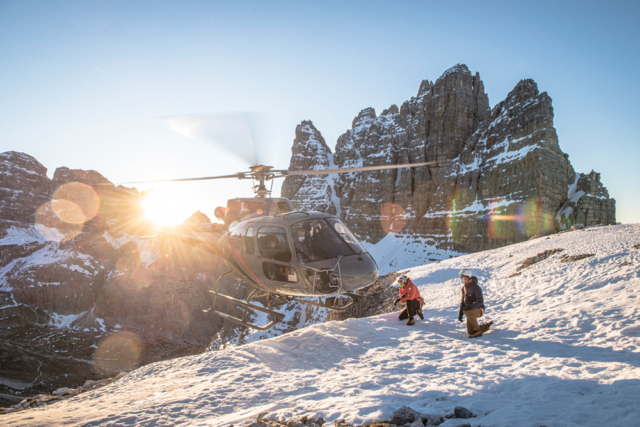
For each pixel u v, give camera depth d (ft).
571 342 26.45
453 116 393.50
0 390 315.17
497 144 337.11
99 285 563.89
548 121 298.97
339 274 30.01
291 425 14.07
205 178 39.78
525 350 25.93
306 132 590.55
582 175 294.25
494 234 300.81
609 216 276.82
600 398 14.30
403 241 395.34
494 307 44.52
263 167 37.52
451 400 16.14
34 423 16.75
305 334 33.09
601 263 51.06
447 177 371.97
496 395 16.47
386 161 456.45
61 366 383.04
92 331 482.28
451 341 30.35
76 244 616.39
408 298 37.88
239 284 506.07
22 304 493.36
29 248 606.55
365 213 453.17
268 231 33.35
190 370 26.78
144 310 526.98
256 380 22.40
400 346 29.27
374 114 584.40
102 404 21.02
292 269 31.58
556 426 11.58
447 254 339.77
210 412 17.08
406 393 17.65
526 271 62.03
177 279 596.29
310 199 517.14
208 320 542.16
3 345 388.16
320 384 20.86
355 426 13.37
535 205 277.23
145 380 27.96
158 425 15.47
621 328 27.25
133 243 653.30
